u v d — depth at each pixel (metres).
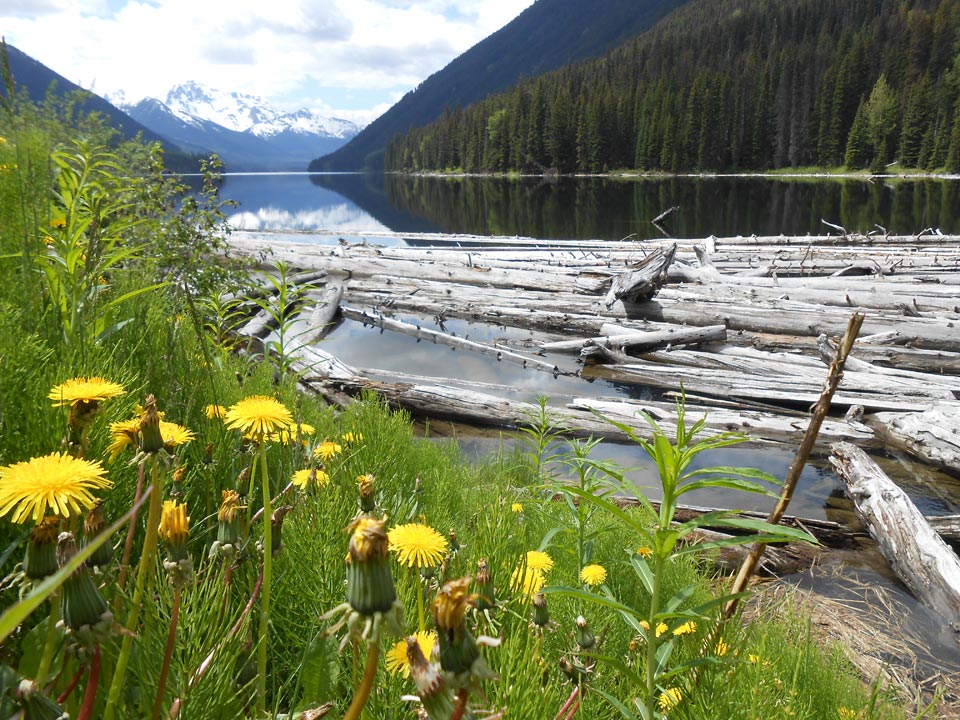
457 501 3.14
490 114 103.31
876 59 86.81
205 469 1.79
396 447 3.44
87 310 2.85
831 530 4.78
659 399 7.98
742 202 37.97
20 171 3.10
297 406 2.48
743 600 1.88
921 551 4.08
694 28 148.75
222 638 1.16
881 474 4.94
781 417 7.05
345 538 1.59
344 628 1.38
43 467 0.77
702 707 1.59
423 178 101.44
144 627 1.10
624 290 10.82
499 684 1.24
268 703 1.44
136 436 1.04
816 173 77.50
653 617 1.36
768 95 82.44
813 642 2.54
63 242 2.91
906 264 14.58
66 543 0.73
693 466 6.03
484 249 18.80
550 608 1.95
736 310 10.45
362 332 11.24
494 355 9.71
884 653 3.39
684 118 85.12
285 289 3.86
